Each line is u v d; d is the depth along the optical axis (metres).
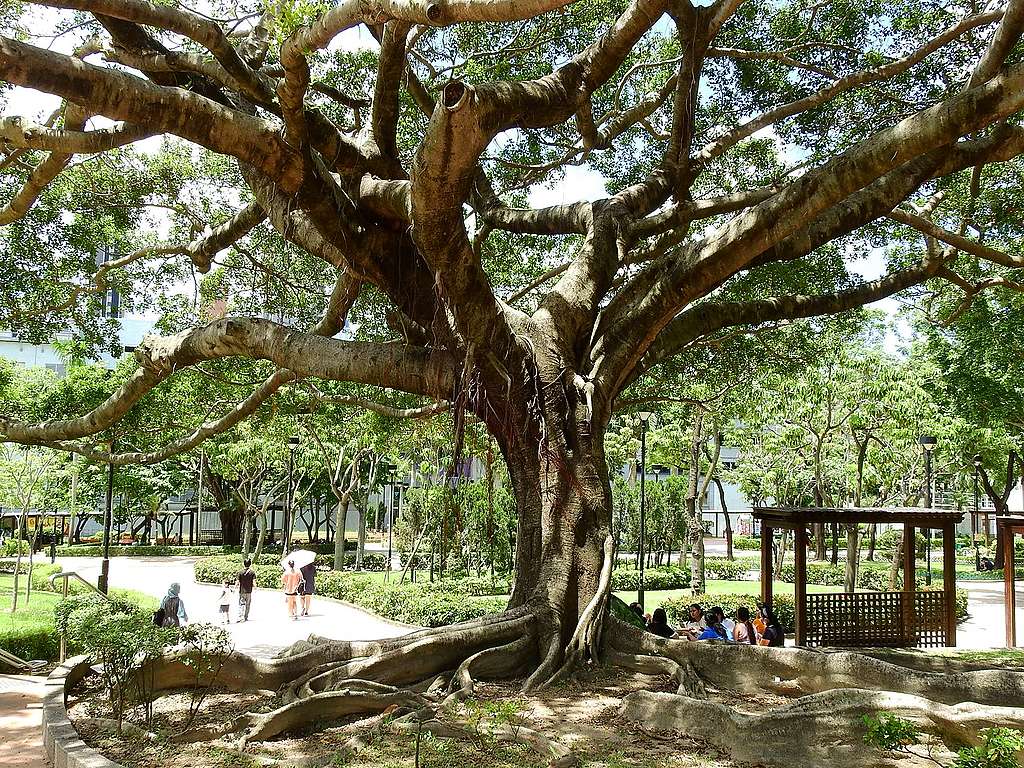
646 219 10.94
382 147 9.57
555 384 9.52
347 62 12.37
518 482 9.95
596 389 9.80
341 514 33.97
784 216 8.67
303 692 7.95
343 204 8.53
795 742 6.47
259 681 8.63
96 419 11.66
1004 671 7.45
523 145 14.52
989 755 4.33
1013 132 9.34
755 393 24.56
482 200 12.17
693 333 11.32
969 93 7.30
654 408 22.72
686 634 12.85
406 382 9.41
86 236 13.93
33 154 12.98
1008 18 7.64
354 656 8.74
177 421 17.22
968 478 46.00
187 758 6.64
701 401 20.05
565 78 7.23
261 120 7.43
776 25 12.78
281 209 9.32
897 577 28.42
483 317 8.49
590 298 10.09
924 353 26.19
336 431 23.89
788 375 19.05
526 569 9.74
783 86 13.02
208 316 16.34
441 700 8.05
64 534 49.31
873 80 11.71
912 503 35.12
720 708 6.95
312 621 21.17
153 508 44.69
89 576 28.20
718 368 17.75
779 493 36.31
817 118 13.29
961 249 12.22
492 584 25.22
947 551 16.92
